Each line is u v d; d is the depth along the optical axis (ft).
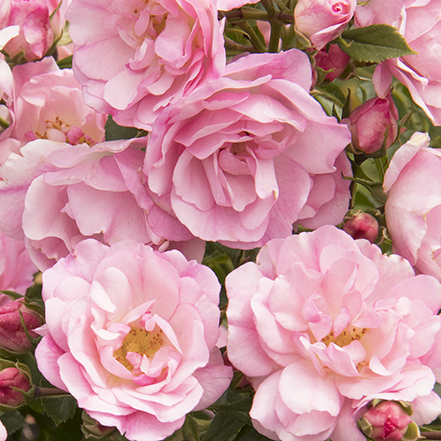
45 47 2.27
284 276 2.02
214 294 2.02
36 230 2.11
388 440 1.97
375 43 2.09
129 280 2.03
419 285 2.04
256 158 2.06
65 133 2.29
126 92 2.05
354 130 2.13
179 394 1.99
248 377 2.04
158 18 2.06
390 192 2.12
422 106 2.12
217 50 1.99
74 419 2.30
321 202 2.13
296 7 2.06
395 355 2.01
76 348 1.99
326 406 1.98
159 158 2.03
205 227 2.08
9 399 2.06
